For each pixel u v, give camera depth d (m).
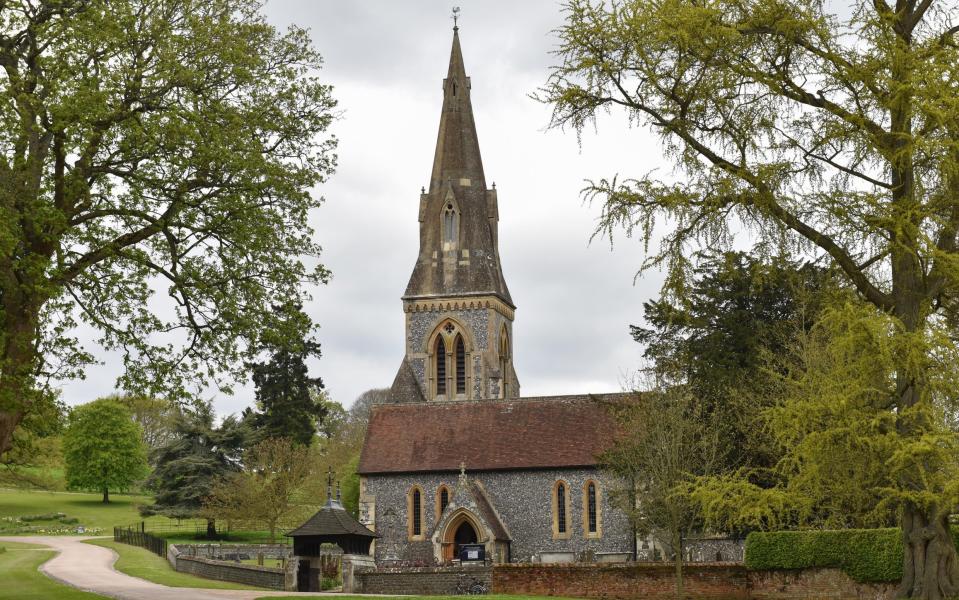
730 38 20.67
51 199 27.03
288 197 29.94
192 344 29.59
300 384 98.38
